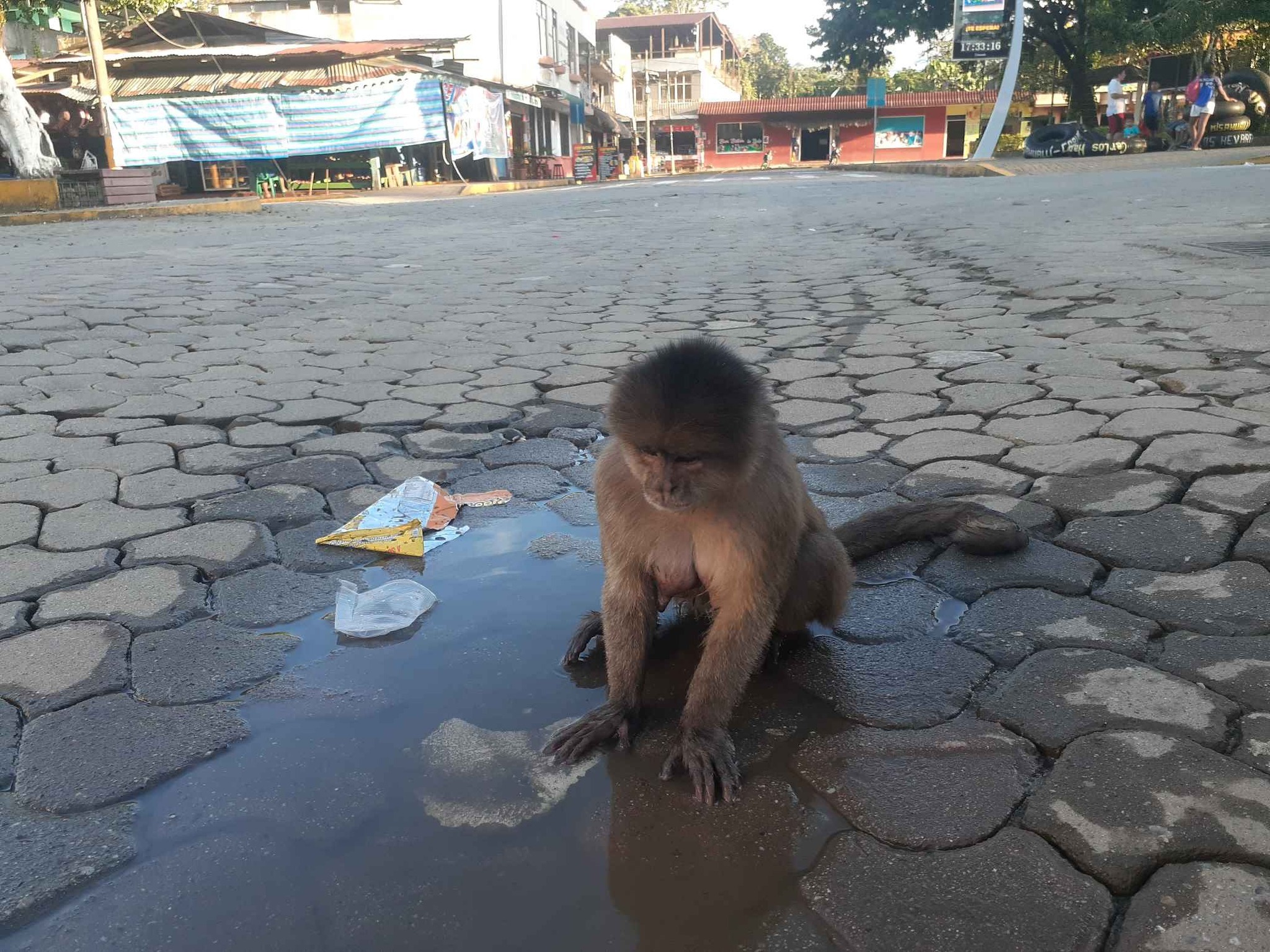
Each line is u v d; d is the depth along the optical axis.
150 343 3.15
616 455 1.12
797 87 37.62
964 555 1.47
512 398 2.41
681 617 1.40
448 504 1.70
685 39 29.70
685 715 1.07
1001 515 1.47
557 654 1.25
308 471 1.90
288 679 1.18
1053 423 2.00
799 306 3.65
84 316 3.62
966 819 0.90
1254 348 2.44
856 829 0.90
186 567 1.47
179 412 2.31
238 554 1.52
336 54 12.91
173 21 13.34
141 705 1.12
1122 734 0.99
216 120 12.63
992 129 13.83
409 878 0.86
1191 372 2.26
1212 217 5.02
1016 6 13.34
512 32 16.91
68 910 0.82
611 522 1.12
